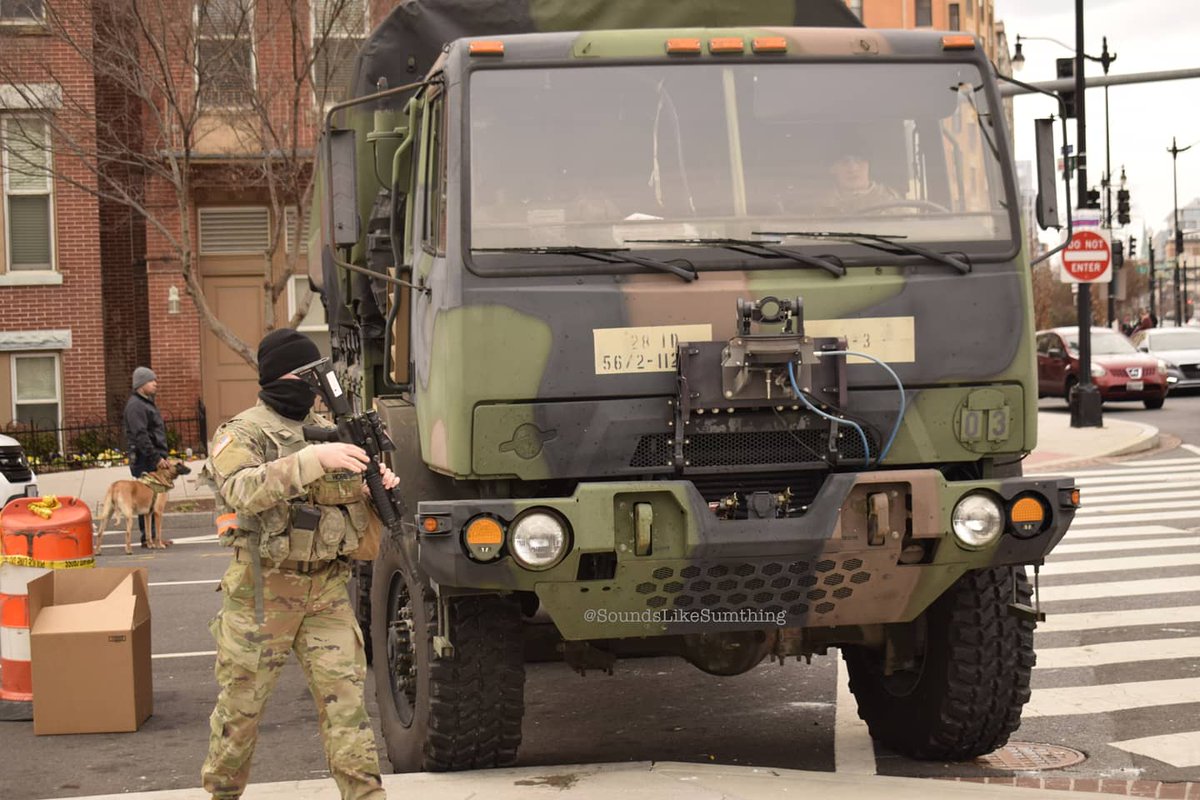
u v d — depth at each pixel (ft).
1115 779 55.26
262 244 217.36
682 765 53.67
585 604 48.73
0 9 190.29
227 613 44.47
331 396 44.83
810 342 49.24
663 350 49.37
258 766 60.95
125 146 177.58
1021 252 51.80
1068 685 70.79
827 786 50.57
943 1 587.68
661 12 65.67
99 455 207.21
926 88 53.11
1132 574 103.19
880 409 50.14
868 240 50.98
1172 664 74.79
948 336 50.70
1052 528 49.67
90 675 66.80
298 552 43.80
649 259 49.78
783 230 50.90
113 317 235.20
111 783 58.59
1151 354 276.21
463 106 50.62
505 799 48.83
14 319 209.77
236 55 157.79
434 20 69.77
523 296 49.03
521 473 48.78
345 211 54.34
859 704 61.98
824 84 52.70
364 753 44.19
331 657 44.52
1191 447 207.21
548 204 50.26
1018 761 57.98
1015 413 51.13
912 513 48.47
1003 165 52.70
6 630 73.87
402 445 55.16
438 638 51.26
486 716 52.34
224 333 159.94
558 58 51.67
